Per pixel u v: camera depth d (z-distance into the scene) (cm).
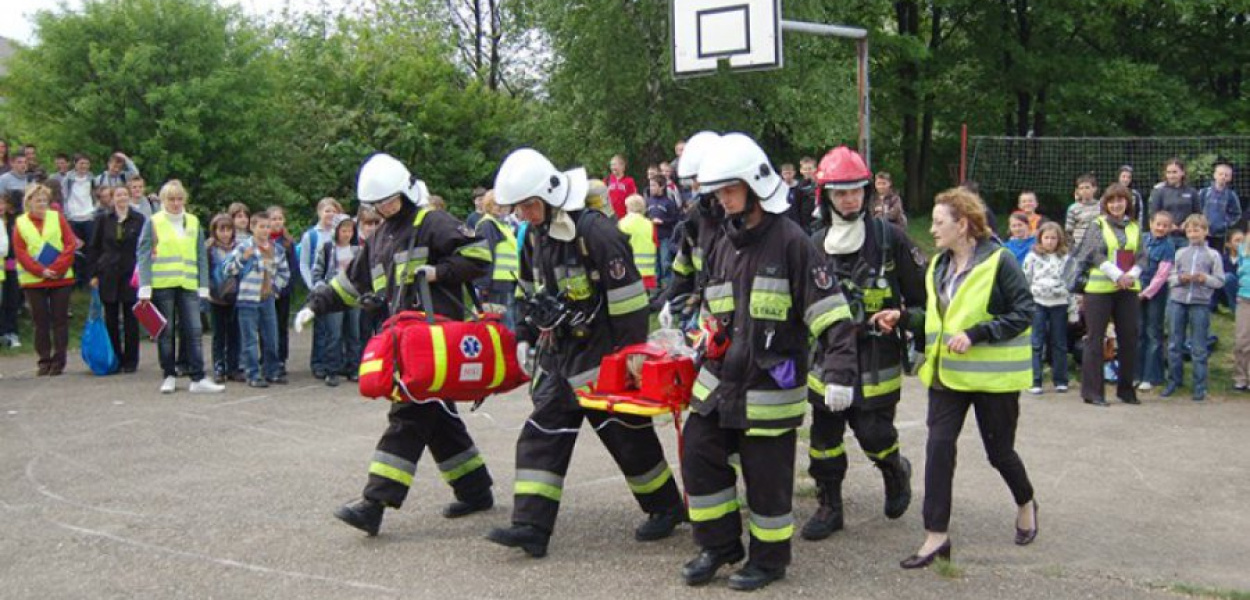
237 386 1088
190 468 750
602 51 2223
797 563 546
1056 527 617
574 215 553
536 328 583
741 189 489
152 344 1401
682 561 550
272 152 1912
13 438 848
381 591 510
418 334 561
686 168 605
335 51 2241
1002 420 550
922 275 588
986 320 534
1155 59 2728
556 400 556
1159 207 1316
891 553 562
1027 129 2825
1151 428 886
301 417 928
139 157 1734
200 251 1056
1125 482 718
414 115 2197
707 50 1241
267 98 1872
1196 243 1019
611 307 549
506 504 656
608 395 536
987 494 680
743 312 494
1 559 562
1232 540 600
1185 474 739
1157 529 618
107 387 1080
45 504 663
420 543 581
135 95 1755
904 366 600
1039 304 1034
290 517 631
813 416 593
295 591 512
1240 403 998
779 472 504
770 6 1198
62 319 1167
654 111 2280
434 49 2478
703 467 510
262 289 1081
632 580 521
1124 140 1866
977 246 545
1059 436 854
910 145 2861
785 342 493
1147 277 1059
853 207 570
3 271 1184
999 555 564
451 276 591
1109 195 983
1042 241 1039
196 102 1745
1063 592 507
